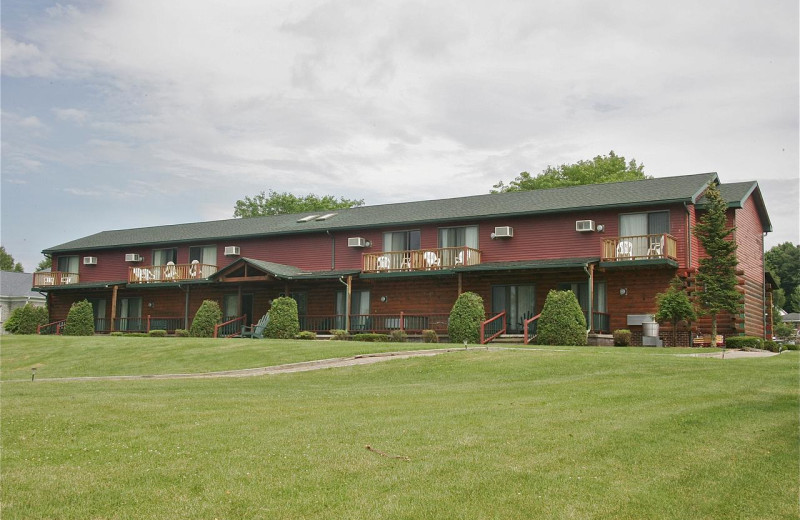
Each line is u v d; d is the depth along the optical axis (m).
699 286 24.70
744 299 26.86
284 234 34.41
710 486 7.11
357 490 6.95
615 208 26.70
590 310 24.69
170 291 36.97
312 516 6.30
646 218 26.25
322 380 16.03
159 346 23.81
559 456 8.02
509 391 13.01
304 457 8.08
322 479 7.29
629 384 13.28
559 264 25.47
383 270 30.34
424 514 6.32
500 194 32.62
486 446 8.46
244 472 7.54
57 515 6.36
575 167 52.47
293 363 19.19
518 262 28.19
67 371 19.81
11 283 50.06
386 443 8.70
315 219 35.50
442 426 9.65
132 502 6.68
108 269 40.00
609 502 6.64
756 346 22.98
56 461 8.02
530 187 52.28
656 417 10.06
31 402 12.08
